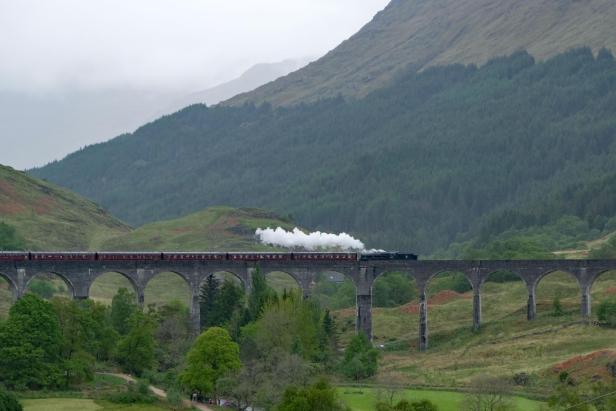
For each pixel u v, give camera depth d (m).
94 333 186.25
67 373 169.25
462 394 165.00
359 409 155.00
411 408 145.88
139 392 163.25
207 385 164.75
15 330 167.62
